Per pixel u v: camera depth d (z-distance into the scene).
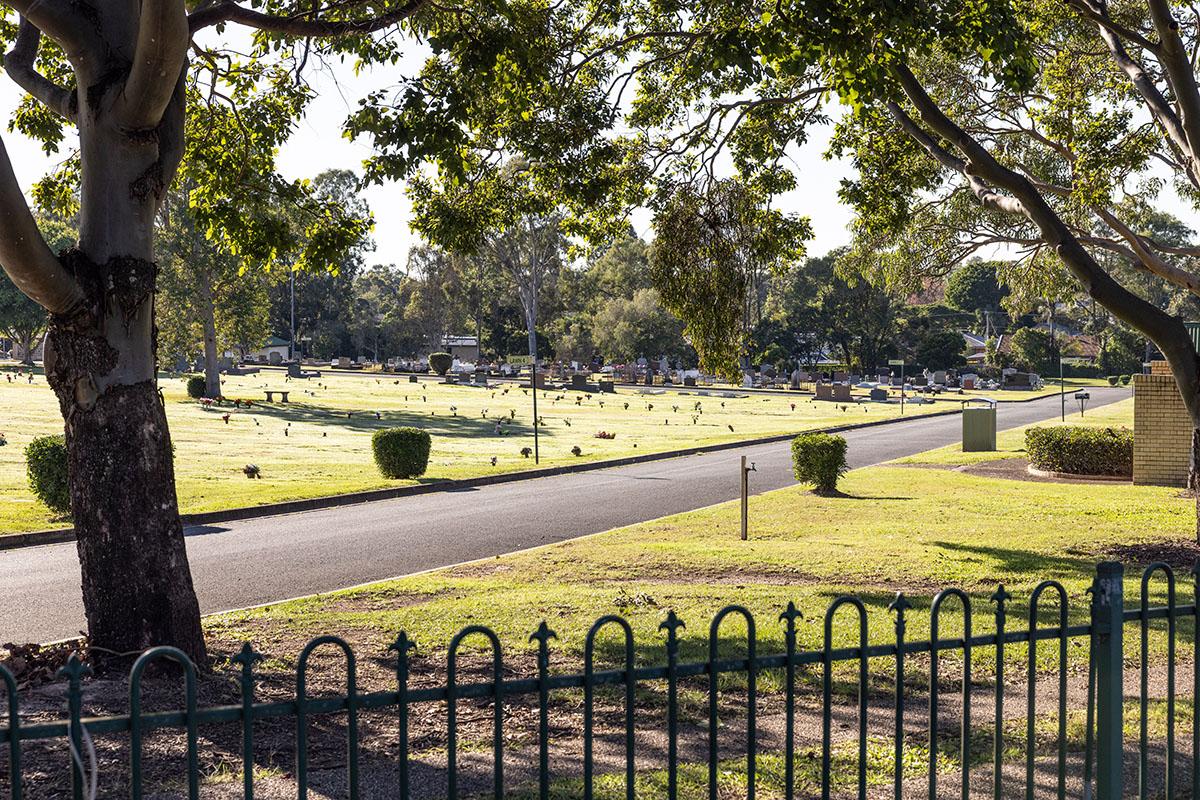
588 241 18.23
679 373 93.12
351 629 9.80
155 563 8.02
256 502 19.50
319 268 13.22
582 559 13.71
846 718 7.14
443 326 121.69
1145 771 4.64
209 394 54.16
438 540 16.11
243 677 3.19
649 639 9.31
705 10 14.28
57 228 77.31
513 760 6.27
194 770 3.11
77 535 8.11
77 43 7.96
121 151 8.03
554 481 25.30
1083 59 18.73
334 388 69.88
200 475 24.78
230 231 13.09
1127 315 14.26
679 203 15.57
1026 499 20.23
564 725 6.99
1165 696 7.58
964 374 101.25
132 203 8.10
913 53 19.75
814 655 3.98
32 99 12.45
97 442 7.98
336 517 18.80
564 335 109.62
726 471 27.48
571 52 15.08
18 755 2.92
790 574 12.53
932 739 4.19
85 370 7.93
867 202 18.84
